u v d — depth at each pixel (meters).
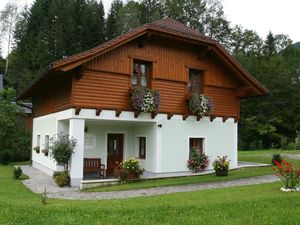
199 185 14.45
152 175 17.30
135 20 51.00
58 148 14.89
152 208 8.07
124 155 19.12
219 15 51.59
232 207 8.13
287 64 49.03
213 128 19.12
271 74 44.34
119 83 16.28
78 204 9.05
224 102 19.66
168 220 7.12
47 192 13.55
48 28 49.59
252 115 43.69
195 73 18.97
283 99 43.78
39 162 21.58
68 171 15.91
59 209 7.93
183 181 15.39
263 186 12.09
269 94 19.77
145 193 12.77
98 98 15.68
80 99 15.27
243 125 43.91
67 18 49.19
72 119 15.14
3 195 12.25
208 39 18.02
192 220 7.09
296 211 7.59
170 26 18.94
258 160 24.00
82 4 53.00
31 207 8.05
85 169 17.31
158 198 10.39
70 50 46.81
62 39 46.97
